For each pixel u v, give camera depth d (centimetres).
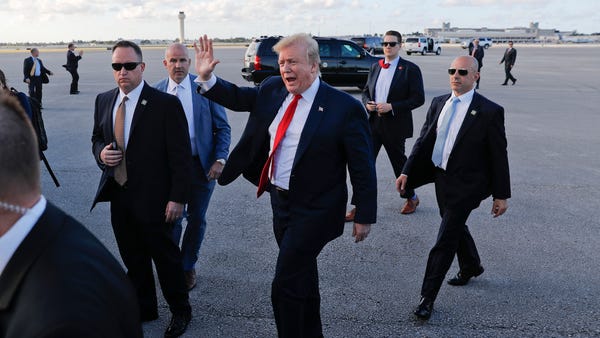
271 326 349
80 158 812
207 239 503
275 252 473
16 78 2272
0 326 102
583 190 666
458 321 356
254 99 300
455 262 461
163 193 318
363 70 1692
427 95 1633
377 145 573
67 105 1414
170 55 369
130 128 310
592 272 432
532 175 738
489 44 7631
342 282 414
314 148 273
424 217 574
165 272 330
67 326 95
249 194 655
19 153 105
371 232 527
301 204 279
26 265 102
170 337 333
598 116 1269
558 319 357
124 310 110
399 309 372
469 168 351
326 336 336
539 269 438
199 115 378
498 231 527
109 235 509
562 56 5022
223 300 383
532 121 1190
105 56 5059
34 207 109
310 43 268
